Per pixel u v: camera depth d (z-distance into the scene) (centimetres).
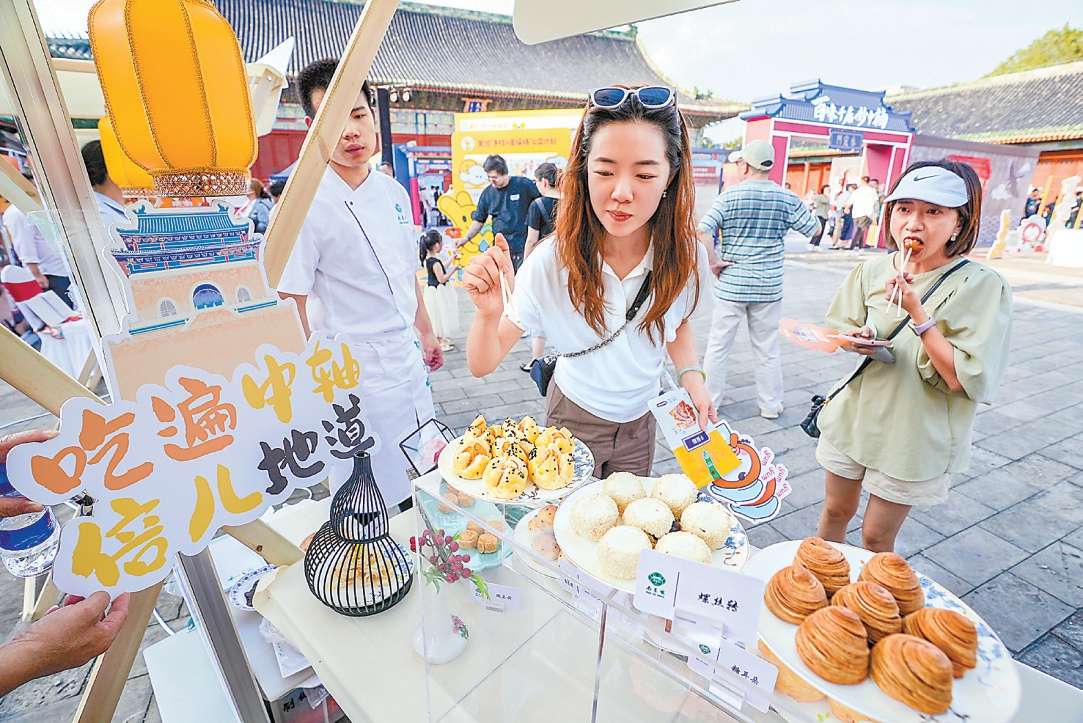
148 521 72
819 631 59
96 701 89
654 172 101
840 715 56
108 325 79
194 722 109
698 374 134
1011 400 403
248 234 81
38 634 64
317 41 1391
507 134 595
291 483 87
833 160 1131
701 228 327
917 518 253
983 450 323
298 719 116
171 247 72
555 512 88
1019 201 1258
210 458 77
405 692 89
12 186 122
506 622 86
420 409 199
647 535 77
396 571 105
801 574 68
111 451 68
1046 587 210
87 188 76
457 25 1669
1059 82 1401
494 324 111
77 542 67
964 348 127
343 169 167
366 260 170
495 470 91
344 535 104
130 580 72
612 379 134
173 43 63
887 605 61
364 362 175
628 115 97
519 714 81
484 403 377
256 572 129
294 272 156
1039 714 62
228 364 79
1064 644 185
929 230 130
